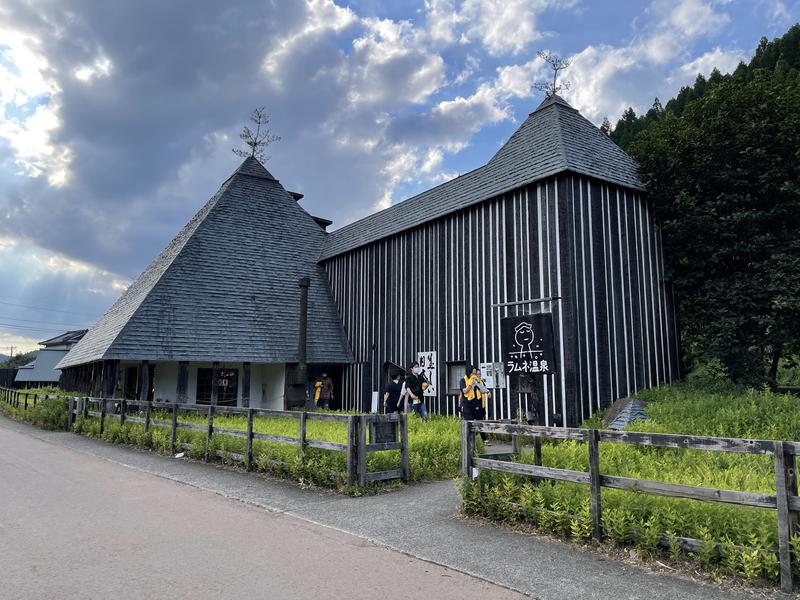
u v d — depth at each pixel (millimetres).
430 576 4781
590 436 5566
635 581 4562
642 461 7578
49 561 5156
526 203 15289
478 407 12828
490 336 15891
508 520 6273
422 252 19047
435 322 18062
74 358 25578
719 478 6195
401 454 8773
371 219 23188
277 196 26281
